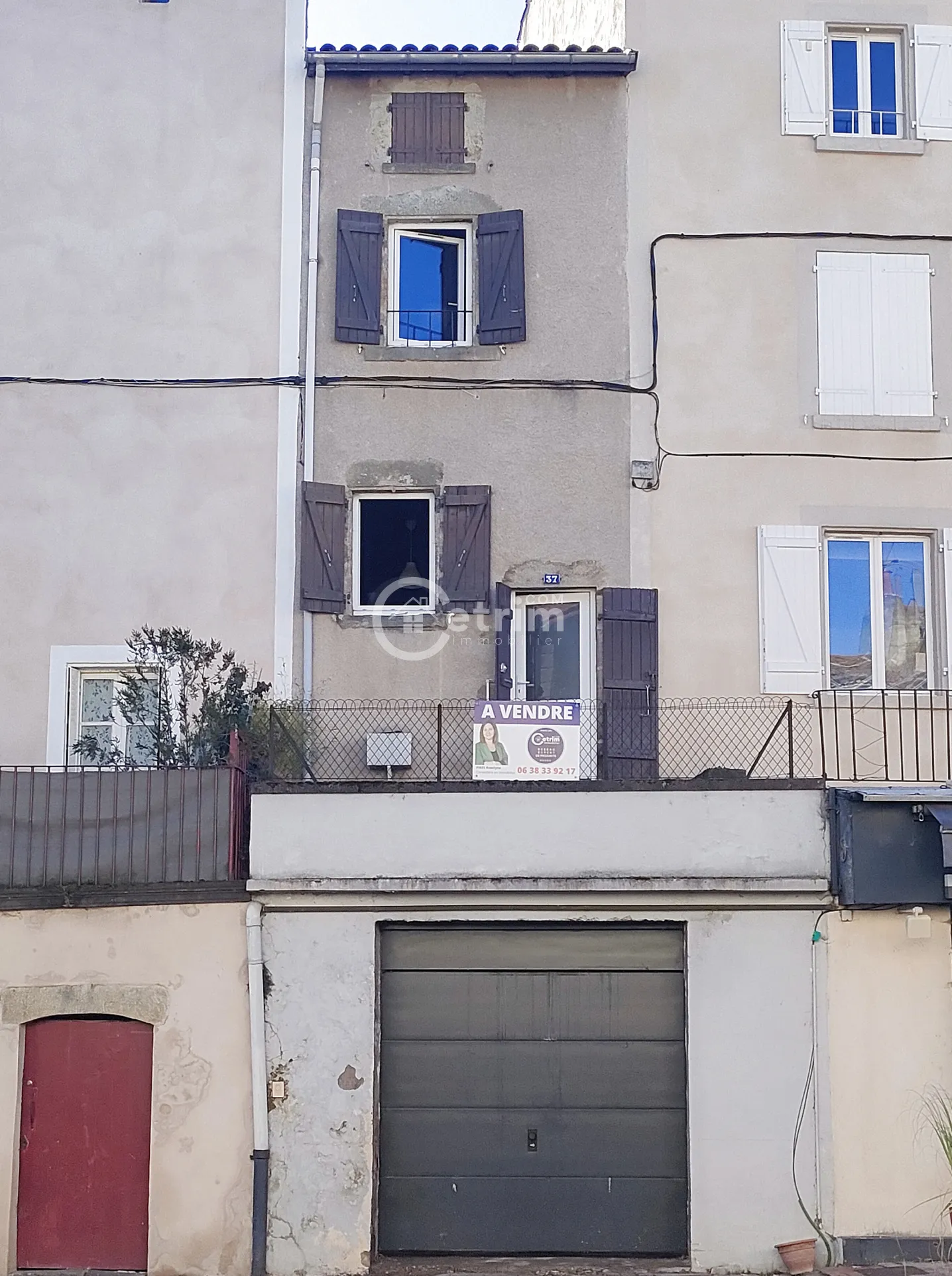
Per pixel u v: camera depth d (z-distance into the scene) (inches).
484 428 592.7
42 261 600.1
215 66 613.0
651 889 471.2
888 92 624.1
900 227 606.5
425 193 607.5
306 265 600.7
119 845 476.7
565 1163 476.4
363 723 573.9
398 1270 460.4
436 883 472.1
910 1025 471.5
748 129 610.2
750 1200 463.8
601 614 576.7
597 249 603.2
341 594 581.3
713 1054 471.5
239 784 484.1
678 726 572.7
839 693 577.6
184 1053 469.7
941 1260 460.1
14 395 592.4
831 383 596.4
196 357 594.6
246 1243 461.1
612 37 642.8
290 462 587.2
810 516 587.8
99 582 581.3
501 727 486.9
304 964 474.6
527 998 482.9
